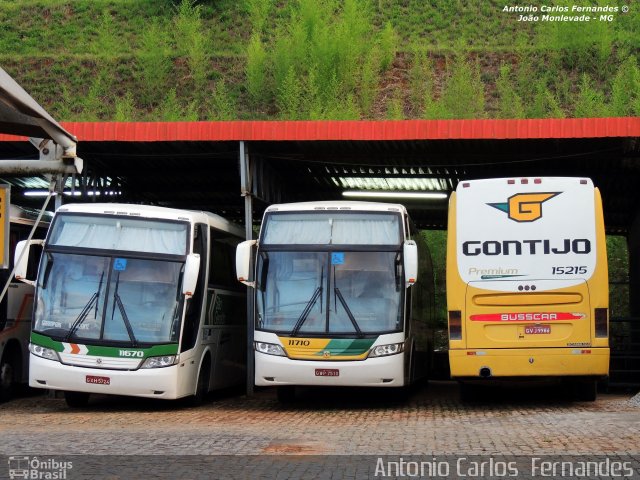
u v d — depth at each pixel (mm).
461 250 31172
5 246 17734
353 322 32719
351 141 39688
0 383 36469
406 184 50406
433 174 47438
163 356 31859
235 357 41500
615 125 36531
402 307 33094
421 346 41000
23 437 23547
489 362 30438
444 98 104375
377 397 40000
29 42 135500
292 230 34250
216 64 124625
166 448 21109
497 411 30953
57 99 118625
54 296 32281
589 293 30391
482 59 119562
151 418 29875
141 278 32531
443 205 56250
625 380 44750
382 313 32906
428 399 38875
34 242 32688
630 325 50531
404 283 33406
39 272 32562
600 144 39906
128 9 144375
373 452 20172
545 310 30500
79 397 35062
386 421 28109
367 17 134625
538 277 30578
